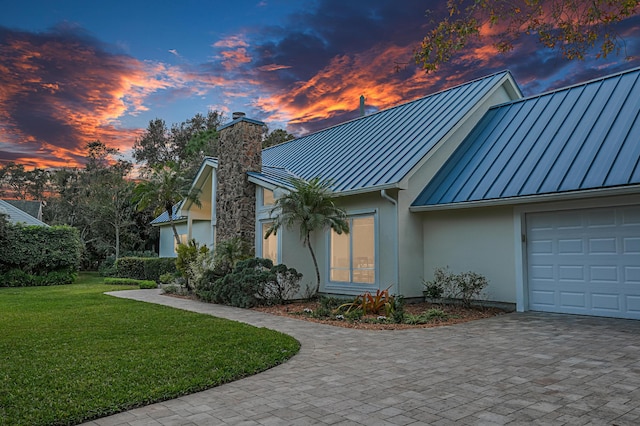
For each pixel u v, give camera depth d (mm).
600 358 6441
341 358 6602
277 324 9664
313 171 16062
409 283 12602
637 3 6770
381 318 9930
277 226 12930
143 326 9031
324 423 4051
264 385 5266
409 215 12766
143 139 49281
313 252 14141
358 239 13703
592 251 10281
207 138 44094
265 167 17984
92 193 35938
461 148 13883
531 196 10188
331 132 20078
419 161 12602
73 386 4992
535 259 11195
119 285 22078
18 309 11859
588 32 7484
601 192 9172
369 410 4387
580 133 11273
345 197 14102
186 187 25156
